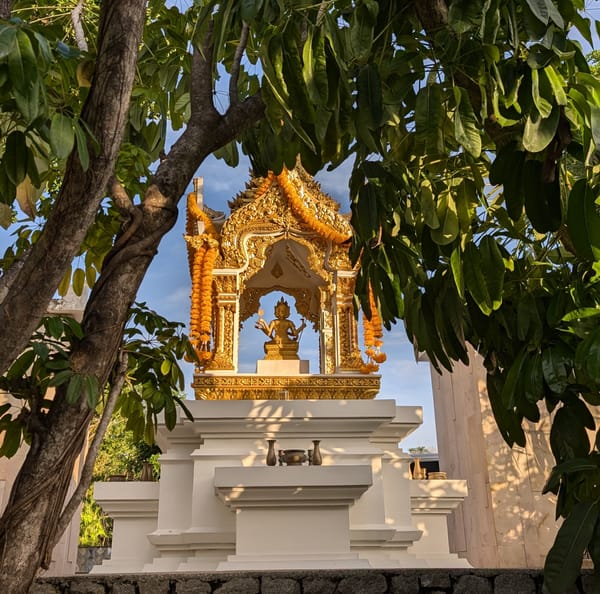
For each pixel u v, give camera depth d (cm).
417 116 212
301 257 545
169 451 455
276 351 516
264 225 517
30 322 172
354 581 287
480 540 694
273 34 209
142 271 212
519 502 660
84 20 344
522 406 267
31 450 192
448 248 266
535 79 202
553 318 254
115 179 212
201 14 246
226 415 436
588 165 222
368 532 407
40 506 185
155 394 282
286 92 202
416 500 500
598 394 280
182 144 237
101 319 203
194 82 259
